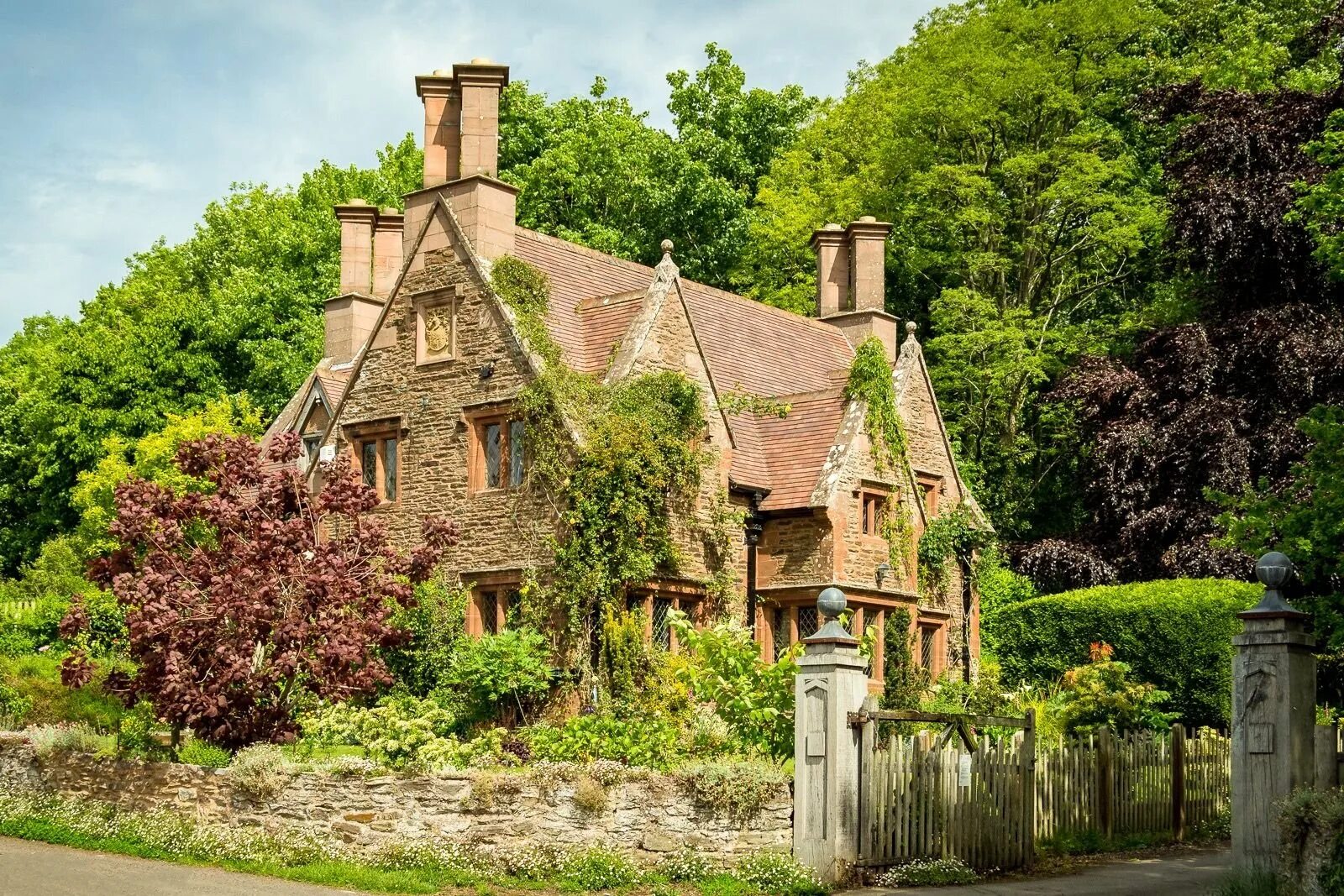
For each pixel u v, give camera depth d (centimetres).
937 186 4122
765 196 4438
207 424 3766
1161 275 4084
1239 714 1272
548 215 4594
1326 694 2342
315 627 1814
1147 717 2400
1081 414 3453
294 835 1600
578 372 2466
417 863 1512
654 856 1524
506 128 4772
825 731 1522
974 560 2866
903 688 2570
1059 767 1817
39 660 2530
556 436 2359
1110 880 1602
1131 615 2719
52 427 4516
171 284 5594
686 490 2428
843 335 3356
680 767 1617
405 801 1562
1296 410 3033
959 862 1589
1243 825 1257
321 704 2041
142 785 1752
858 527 2592
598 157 4569
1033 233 4156
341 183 4769
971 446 4175
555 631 2320
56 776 1858
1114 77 4259
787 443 2703
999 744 1709
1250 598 2630
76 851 1612
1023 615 2875
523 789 1534
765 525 2606
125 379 4388
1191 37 4547
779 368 3009
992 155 4347
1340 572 1725
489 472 2495
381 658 2366
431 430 2569
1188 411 3153
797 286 4306
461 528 2491
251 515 1911
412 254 2648
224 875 1478
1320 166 3089
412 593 2020
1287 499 1889
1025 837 1717
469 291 2544
